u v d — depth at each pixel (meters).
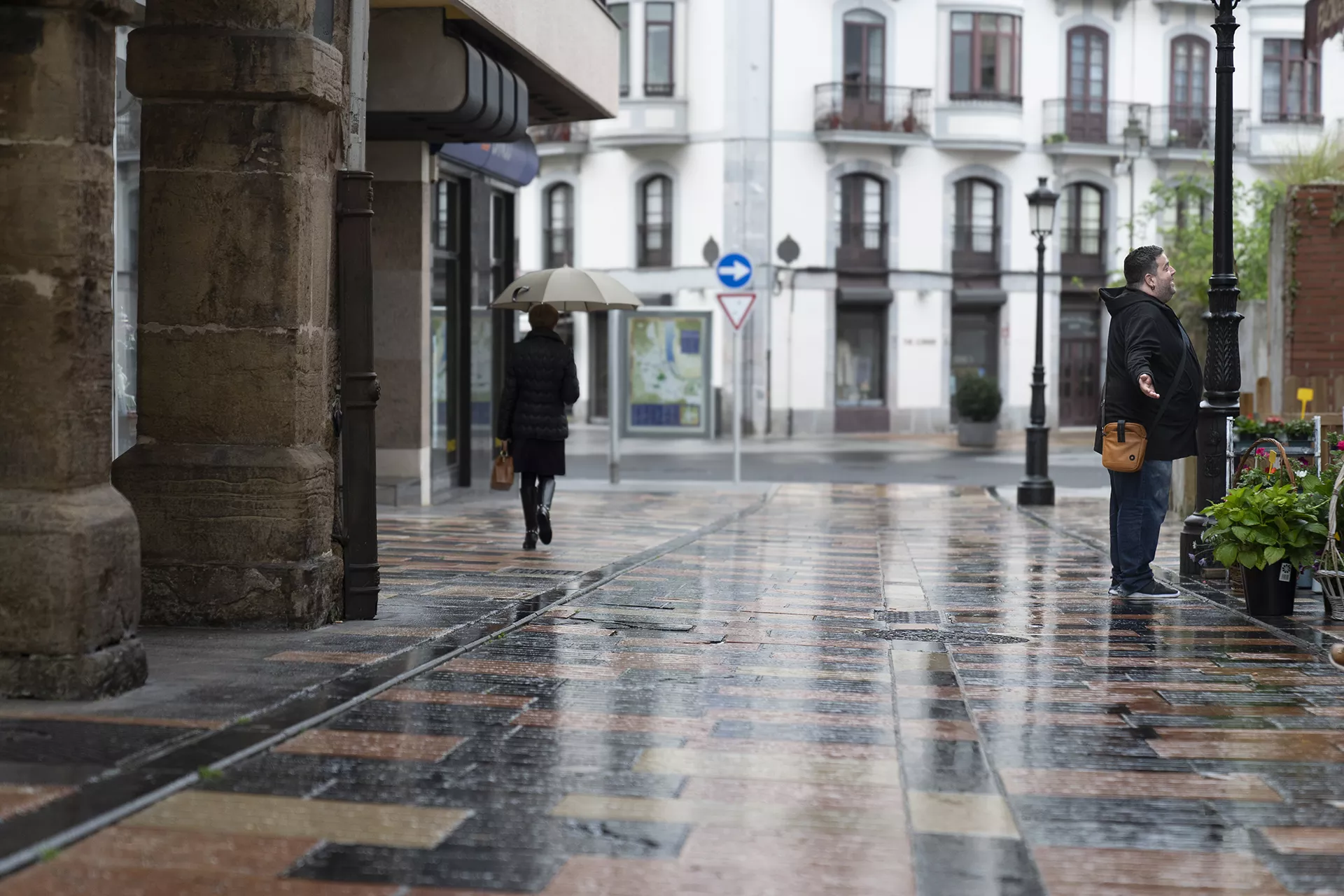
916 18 44.28
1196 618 8.70
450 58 13.94
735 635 7.94
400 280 16.91
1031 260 46.28
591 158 45.72
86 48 5.89
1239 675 6.87
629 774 5.00
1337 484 8.53
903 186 44.56
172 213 7.75
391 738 5.46
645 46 43.81
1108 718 5.93
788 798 4.74
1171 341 9.37
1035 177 46.16
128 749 5.14
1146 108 46.97
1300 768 5.16
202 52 7.57
